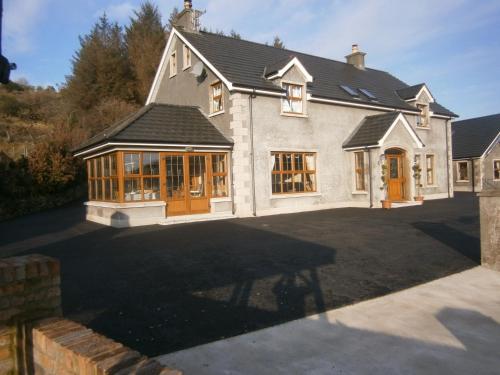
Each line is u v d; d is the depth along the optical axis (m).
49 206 23.41
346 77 23.73
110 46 37.75
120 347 2.68
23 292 3.34
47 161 23.41
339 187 19.92
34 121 35.00
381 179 18.77
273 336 4.82
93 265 8.64
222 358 4.26
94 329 5.09
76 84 35.72
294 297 6.25
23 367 3.25
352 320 5.32
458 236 10.86
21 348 3.25
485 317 5.38
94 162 17.14
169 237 11.88
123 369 2.31
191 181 16.16
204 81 18.47
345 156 20.27
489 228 7.79
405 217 15.05
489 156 32.47
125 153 14.59
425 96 24.39
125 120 17.28
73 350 2.62
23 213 21.64
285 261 8.50
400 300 6.09
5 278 3.24
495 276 7.31
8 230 15.59
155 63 36.47
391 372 3.93
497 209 7.64
